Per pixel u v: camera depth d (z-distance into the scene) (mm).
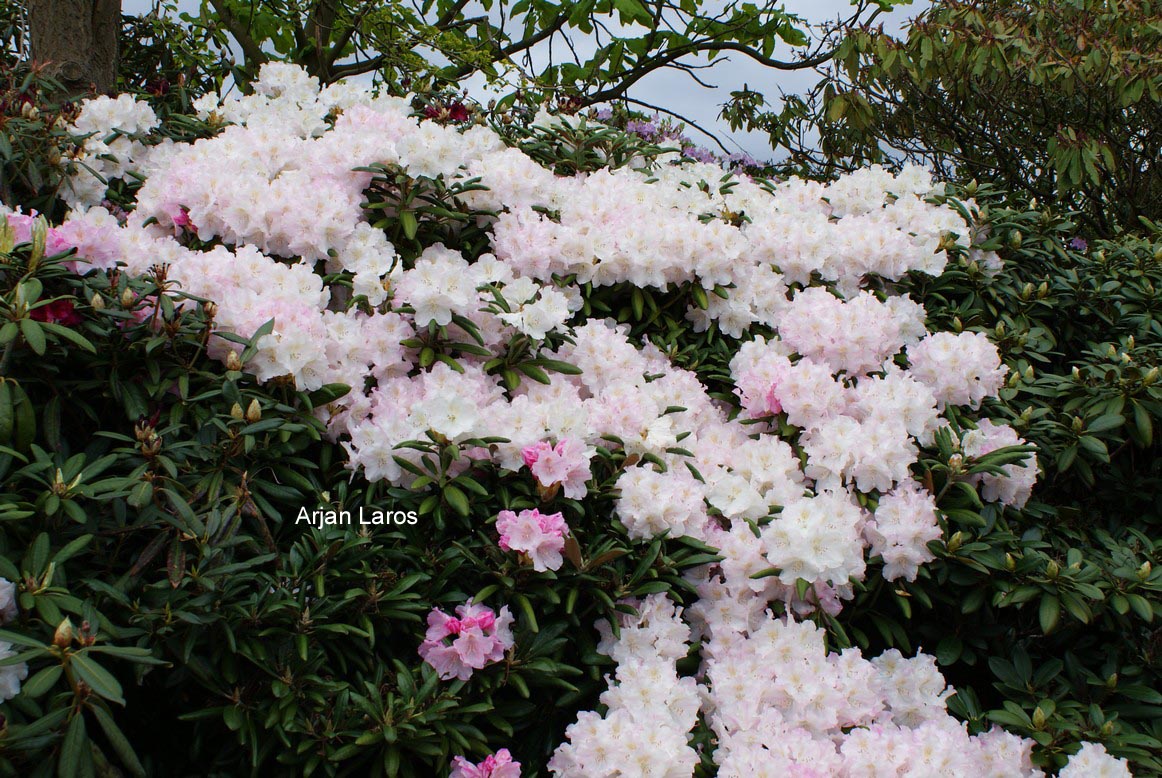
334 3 6090
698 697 2402
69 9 4168
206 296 2641
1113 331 3779
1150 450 3537
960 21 6492
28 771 1780
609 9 7004
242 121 4066
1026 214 3994
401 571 2398
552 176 3773
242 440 2258
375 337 2809
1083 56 6180
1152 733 2512
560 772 2223
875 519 2764
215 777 2107
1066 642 2891
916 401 2896
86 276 2469
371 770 2068
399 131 3639
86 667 1642
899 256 3641
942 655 2666
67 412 2354
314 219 2984
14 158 3248
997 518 2865
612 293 3436
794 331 3248
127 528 2043
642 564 2492
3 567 1805
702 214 3787
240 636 2062
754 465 2871
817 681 2410
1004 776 2316
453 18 7148
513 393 2953
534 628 2234
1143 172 6957
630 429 2805
